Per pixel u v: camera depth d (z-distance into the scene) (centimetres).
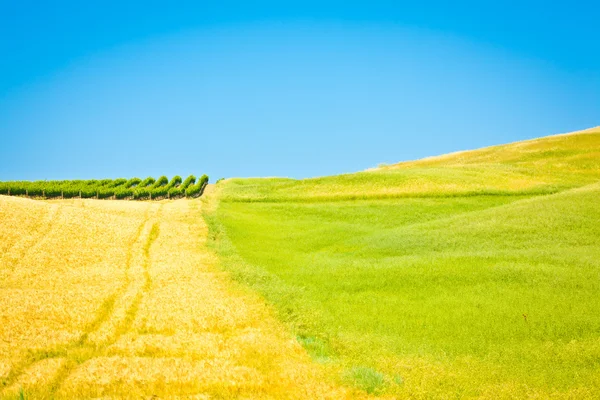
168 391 1195
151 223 4191
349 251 3509
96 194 6675
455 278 2447
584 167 6994
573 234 3169
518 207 4075
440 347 1608
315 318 1897
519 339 1667
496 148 9756
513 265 2542
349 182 6481
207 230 4091
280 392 1187
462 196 5484
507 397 1155
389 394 1188
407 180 6272
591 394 1174
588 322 1741
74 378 1264
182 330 1727
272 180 9669
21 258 2911
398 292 2345
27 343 1528
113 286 2336
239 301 2098
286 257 3312
